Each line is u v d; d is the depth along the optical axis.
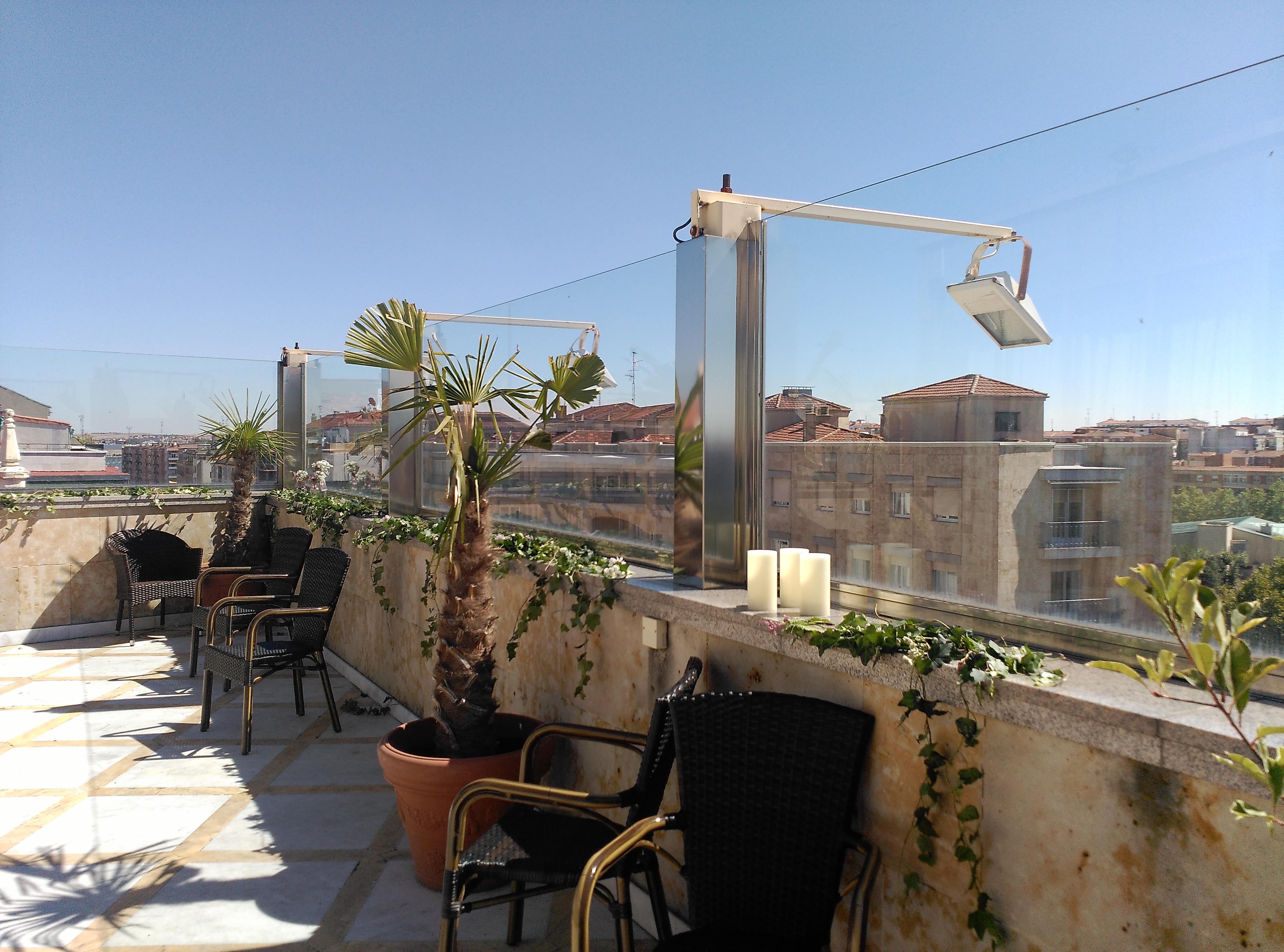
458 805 2.27
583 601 3.05
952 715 1.72
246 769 4.18
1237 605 1.45
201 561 7.44
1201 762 1.25
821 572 2.22
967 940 1.70
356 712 5.13
